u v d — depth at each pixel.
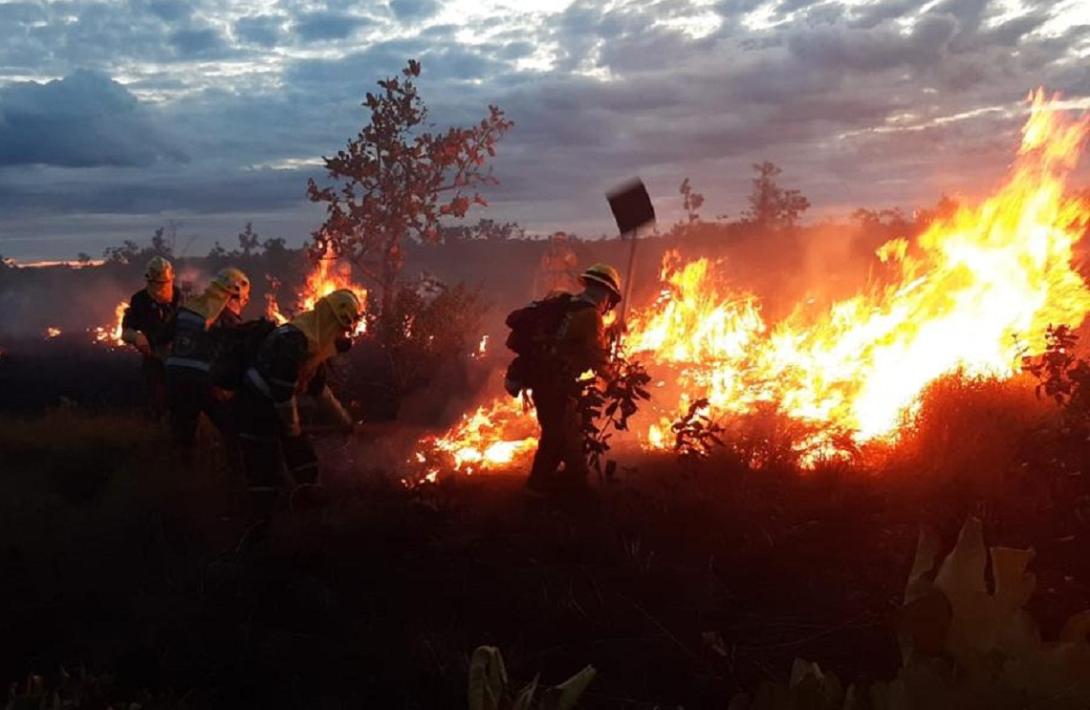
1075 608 4.61
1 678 4.67
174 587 5.66
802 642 4.62
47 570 5.95
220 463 8.23
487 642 4.89
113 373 16.33
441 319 12.98
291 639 4.98
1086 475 5.83
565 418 7.05
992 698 1.41
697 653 4.62
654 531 6.28
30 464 9.21
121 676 4.63
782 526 6.13
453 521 6.77
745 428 8.23
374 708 4.34
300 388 6.61
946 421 7.43
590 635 4.92
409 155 15.77
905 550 5.54
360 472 8.09
